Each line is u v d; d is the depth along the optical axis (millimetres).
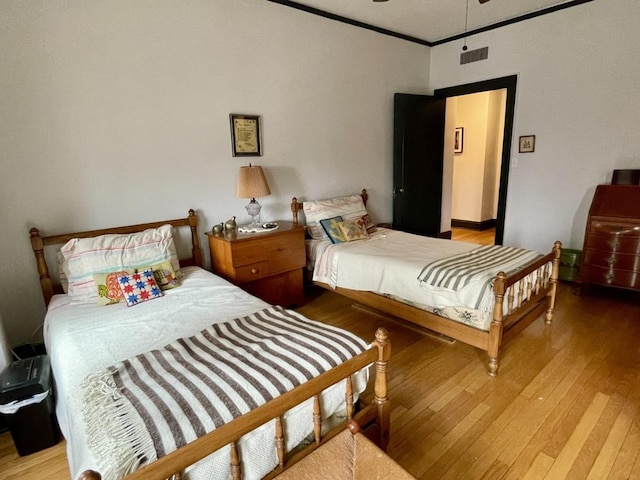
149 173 2846
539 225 4227
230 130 3211
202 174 3119
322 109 3861
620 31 3402
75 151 2516
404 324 3137
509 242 4508
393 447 1801
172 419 1143
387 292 2865
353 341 1603
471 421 1965
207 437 1022
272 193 3617
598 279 3377
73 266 2350
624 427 1884
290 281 3375
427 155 4785
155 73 2762
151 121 2795
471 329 2406
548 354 2574
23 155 2342
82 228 2609
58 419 1830
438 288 2521
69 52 2410
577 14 3602
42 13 2289
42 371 1905
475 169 6410
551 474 1630
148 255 2527
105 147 2627
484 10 3754
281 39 3406
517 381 2289
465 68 4531
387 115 4535
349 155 4223
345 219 3838
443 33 4457
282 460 1256
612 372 2348
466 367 2467
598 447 1765
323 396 1409
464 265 2666
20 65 2262
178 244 3064
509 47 4113
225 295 2340
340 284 3236
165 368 1436
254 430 1199
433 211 5035
